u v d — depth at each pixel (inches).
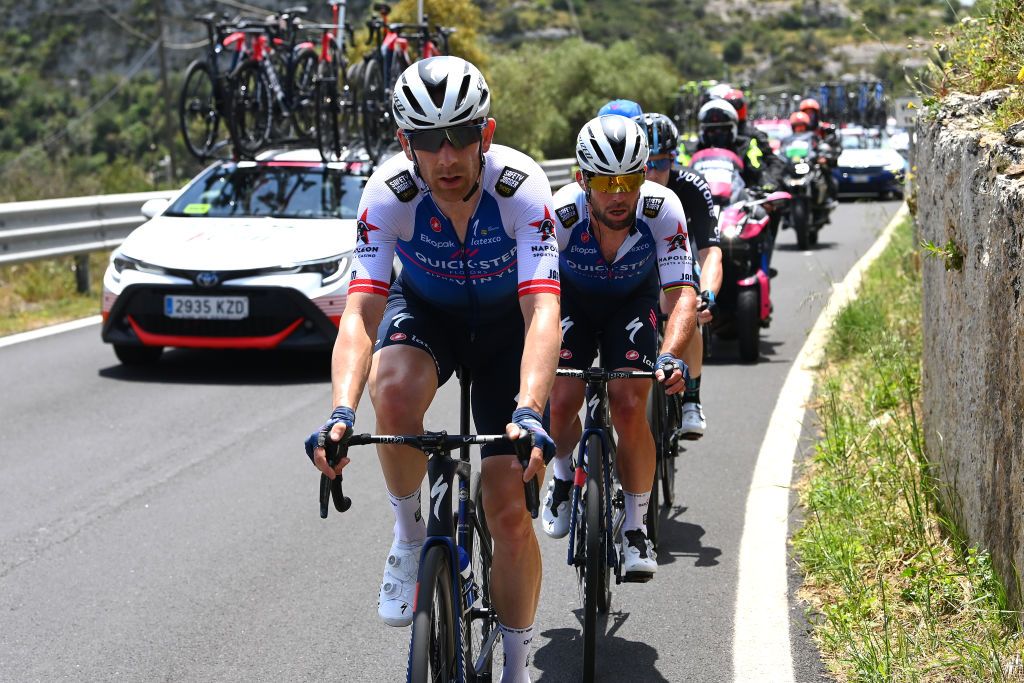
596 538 150.1
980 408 152.5
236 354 369.4
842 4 5787.4
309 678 149.0
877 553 173.0
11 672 150.3
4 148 3619.6
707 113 380.8
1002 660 129.4
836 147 716.7
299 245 330.0
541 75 1566.2
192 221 353.1
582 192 169.5
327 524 209.9
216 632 163.3
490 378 138.3
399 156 128.4
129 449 258.2
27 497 224.2
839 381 297.6
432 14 1370.6
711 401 301.0
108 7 4731.8
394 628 164.9
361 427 282.8
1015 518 131.6
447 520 118.6
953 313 178.1
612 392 168.2
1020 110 165.0
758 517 204.8
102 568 187.9
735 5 5816.9
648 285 178.2
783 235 768.3
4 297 460.1
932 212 208.5
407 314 134.2
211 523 210.1
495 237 126.6
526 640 133.2
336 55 440.5
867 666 137.0
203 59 406.6
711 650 154.0
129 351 344.5
